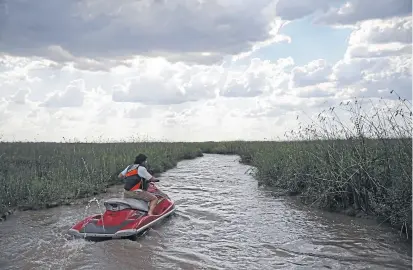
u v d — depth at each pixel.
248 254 8.13
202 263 7.56
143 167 10.36
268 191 15.59
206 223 10.61
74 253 7.96
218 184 17.67
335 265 7.50
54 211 12.33
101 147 27.78
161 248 8.41
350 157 11.43
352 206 11.59
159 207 10.74
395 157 10.17
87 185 14.99
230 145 43.59
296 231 9.79
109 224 8.95
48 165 18.86
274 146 22.41
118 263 7.41
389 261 7.68
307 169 14.19
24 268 7.24
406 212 8.98
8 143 28.86
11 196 12.92
